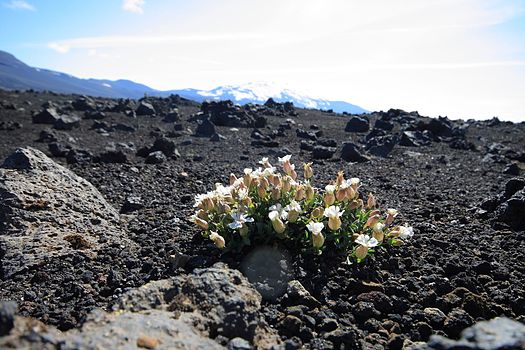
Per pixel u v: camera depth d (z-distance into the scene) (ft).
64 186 1.82
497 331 0.66
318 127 6.16
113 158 3.43
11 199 1.61
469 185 2.92
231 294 0.98
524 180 2.01
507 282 1.30
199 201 1.49
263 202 1.45
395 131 5.75
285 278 1.21
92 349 0.69
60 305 1.21
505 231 1.74
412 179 3.12
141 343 0.74
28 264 1.40
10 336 0.67
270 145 4.66
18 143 4.56
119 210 2.16
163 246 1.55
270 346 0.93
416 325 1.07
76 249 1.53
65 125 5.65
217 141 4.96
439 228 1.79
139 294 0.99
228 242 1.38
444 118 7.11
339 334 1.00
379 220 1.46
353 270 1.28
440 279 1.26
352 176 3.13
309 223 1.32
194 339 0.80
